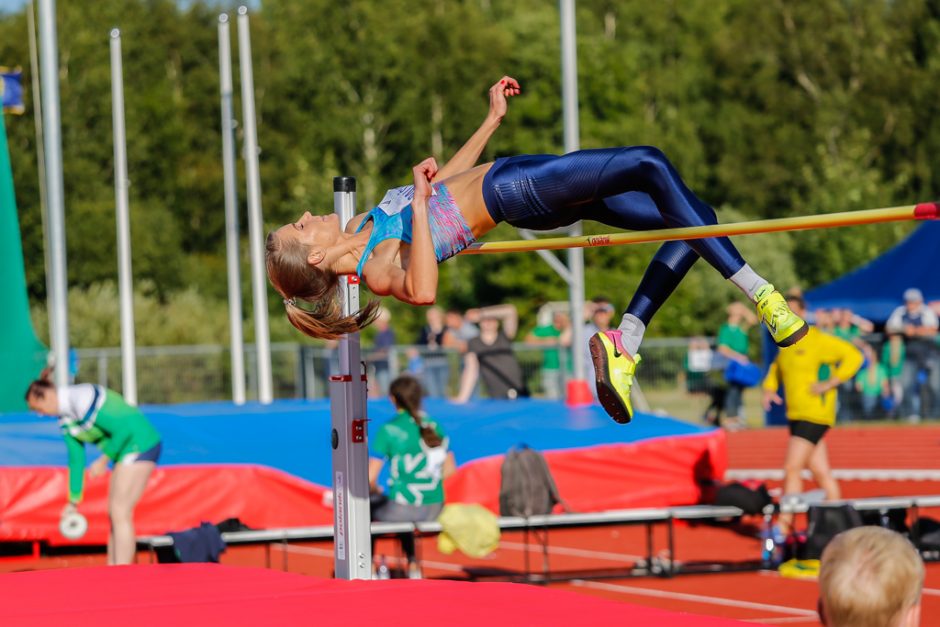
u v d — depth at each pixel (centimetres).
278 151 5009
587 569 1219
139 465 1020
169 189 4912
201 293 4597
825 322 2375
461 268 4550
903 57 5397
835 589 350
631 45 5381
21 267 2092
